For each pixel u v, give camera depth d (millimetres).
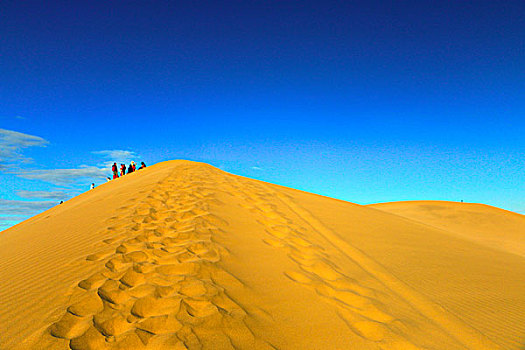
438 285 4996
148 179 12828
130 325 2814
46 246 5719
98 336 2629
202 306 3195
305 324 3154
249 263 4609
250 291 3697
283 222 7398
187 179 11836
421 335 3246
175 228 5926
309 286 4102
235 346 2629
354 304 3773
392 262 5832
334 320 3307
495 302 4621
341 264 5195
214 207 7707
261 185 12953
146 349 2488
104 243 5082
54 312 2996
